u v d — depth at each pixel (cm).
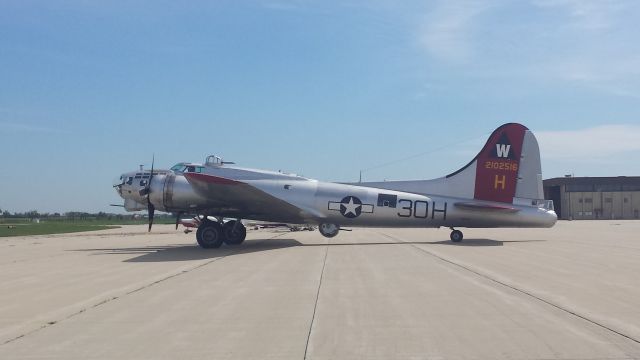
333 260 1858
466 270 1544
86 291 1254
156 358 706
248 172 2680
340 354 714
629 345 737
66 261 2014
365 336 803
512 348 731
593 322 873
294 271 1555
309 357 703
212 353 726
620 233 3684
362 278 1395
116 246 2845
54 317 966
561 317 911
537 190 2673
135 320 929
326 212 2627
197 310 1004
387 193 2642
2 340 810
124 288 1284
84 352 739
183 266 1736
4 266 1861
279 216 2677
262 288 1246
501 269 1560
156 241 3331
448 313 954
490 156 2675
